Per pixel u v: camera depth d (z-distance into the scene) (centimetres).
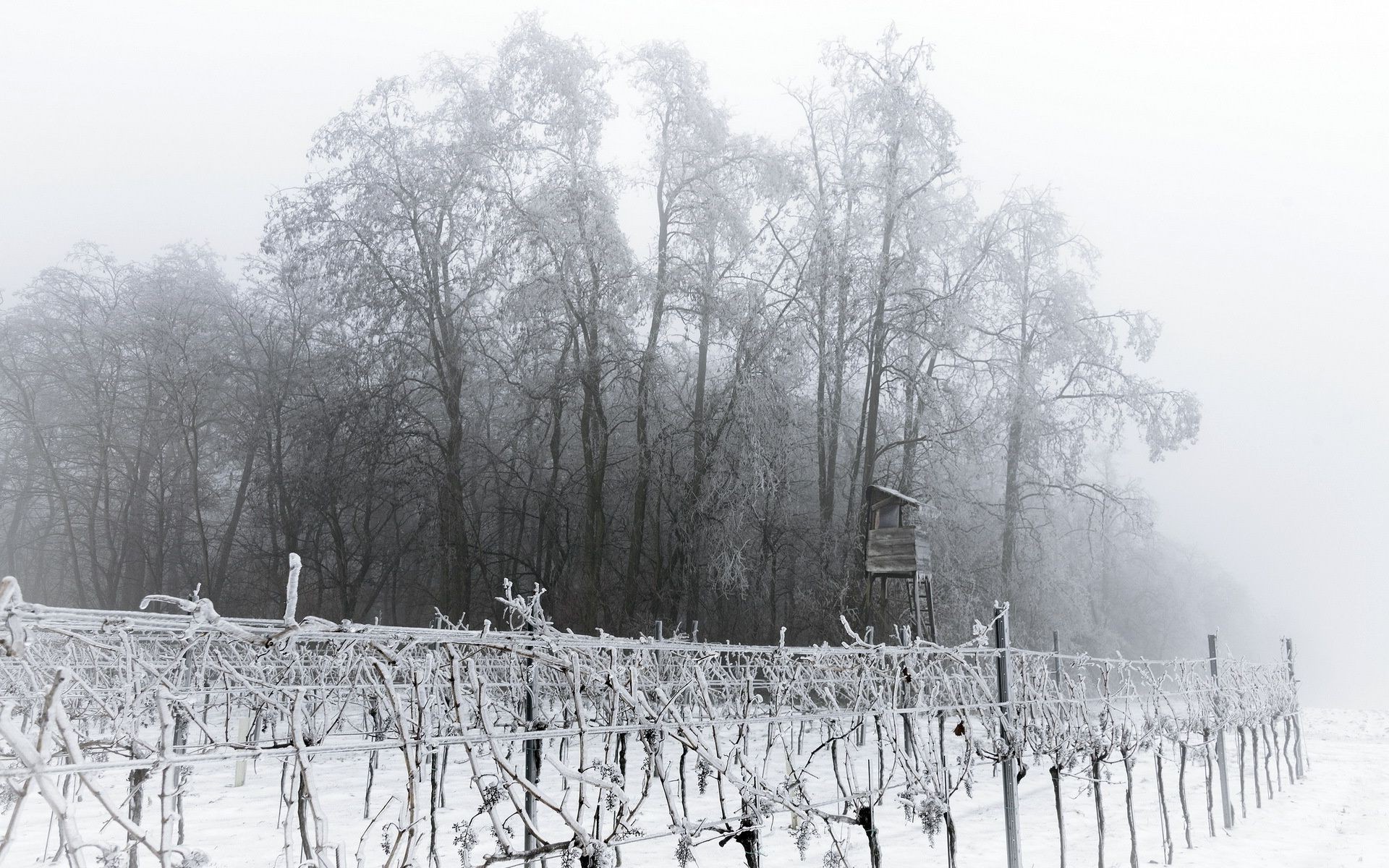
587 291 3003
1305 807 1230
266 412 3538
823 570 2945
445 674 717
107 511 3575
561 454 3641
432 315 3177
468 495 3206
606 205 3016
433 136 3328
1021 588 3067
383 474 3092
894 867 789
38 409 3766
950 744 1361
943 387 2998
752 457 2836
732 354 3081
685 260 3144
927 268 3130
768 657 955
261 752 379
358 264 3127
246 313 3872
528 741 623
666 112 3262
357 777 1145
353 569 3834
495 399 3566
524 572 3575
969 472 3300
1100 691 1049
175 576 3919
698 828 522
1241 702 1222
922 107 3083
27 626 327
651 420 3162
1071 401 3231
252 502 3662
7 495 3697
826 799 988
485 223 3116
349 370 3120
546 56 3159
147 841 337
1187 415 3080
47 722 307
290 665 762
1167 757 1259
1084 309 3256
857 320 3131
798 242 3234
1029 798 1199
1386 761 1770
